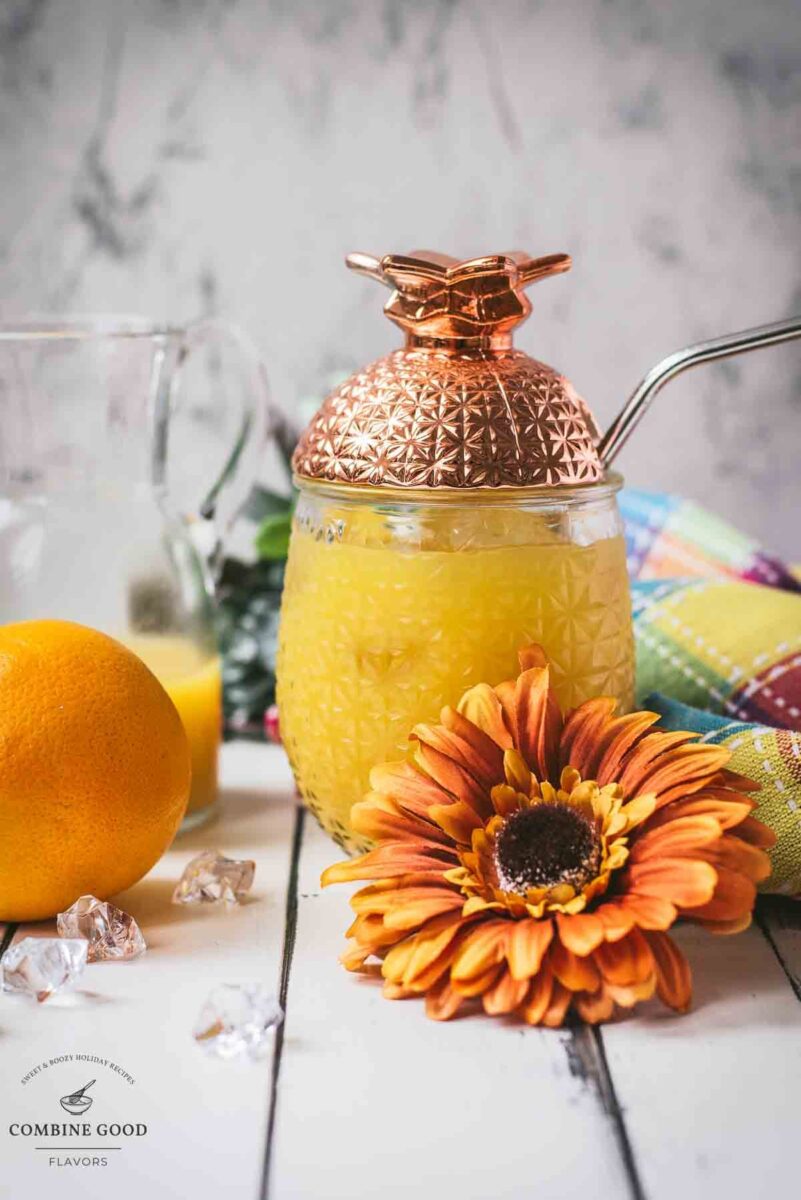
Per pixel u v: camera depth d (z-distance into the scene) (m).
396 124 1.38
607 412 1.44
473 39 1.36
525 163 1.39
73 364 0.88
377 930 0.66
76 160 1.39
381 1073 0.61
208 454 1.47
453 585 0.71
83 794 0.71
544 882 0.65
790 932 0.75
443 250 1.41
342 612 0.73
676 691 0.89
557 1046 0.63
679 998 0.64
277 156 1.39
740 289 1.41
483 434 0.69
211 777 0.91
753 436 1.45
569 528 0.73
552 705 0.70
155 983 0.69
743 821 0.67
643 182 1.39
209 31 1.36
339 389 0.75
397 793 0.69
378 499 0.70
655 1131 0.57
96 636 0.75
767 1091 0.60
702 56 1.36
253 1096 0.60
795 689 0.86
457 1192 0.54
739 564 1.05
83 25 1.36
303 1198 0.53
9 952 0.68
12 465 0.88
